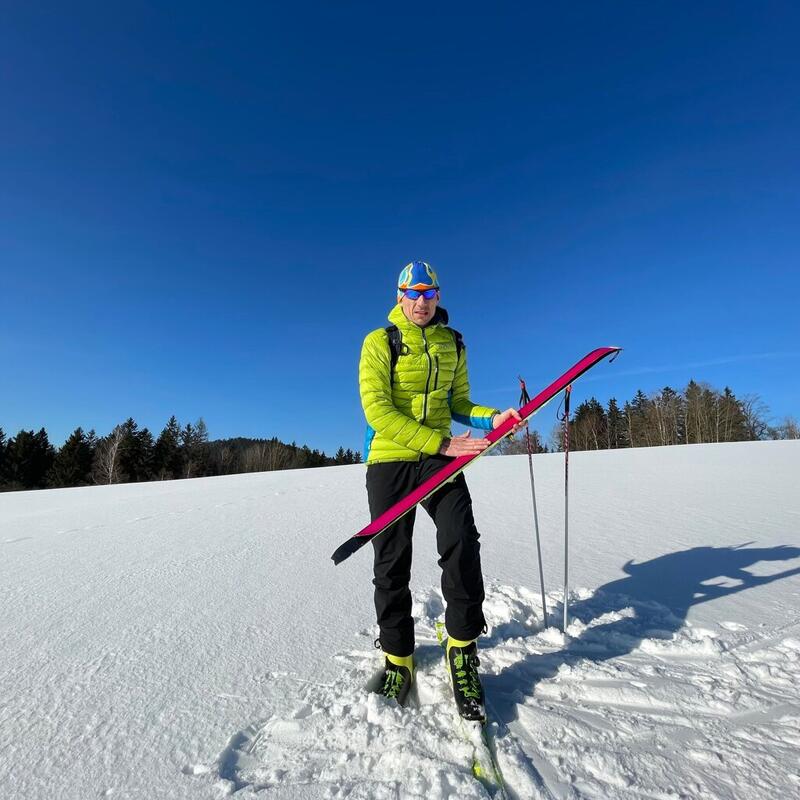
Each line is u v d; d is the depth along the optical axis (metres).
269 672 1.80
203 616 2.34
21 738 1.44
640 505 4.70
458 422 2.22
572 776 1.25
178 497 7.69
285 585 2.75
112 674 1.81
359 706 1.54
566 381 1.80
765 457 8.67
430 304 1.93
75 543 4.23
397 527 1.76
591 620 2.21
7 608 2.54
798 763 1.26
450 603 1.66
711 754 1.30
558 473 7.62
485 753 1.32
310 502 5.98
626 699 1.58
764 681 1.65
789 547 3.07
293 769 1.30
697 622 2.10
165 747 1.40
